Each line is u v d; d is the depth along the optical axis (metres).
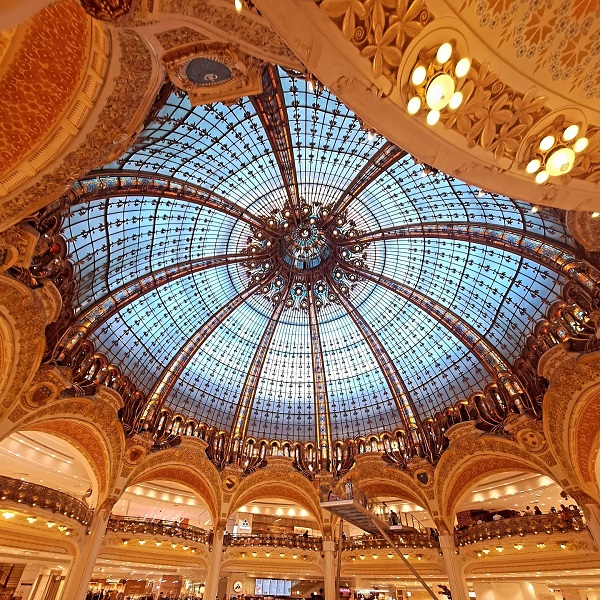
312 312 28.20
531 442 20.45
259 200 22.08
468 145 4.99
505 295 21.52
